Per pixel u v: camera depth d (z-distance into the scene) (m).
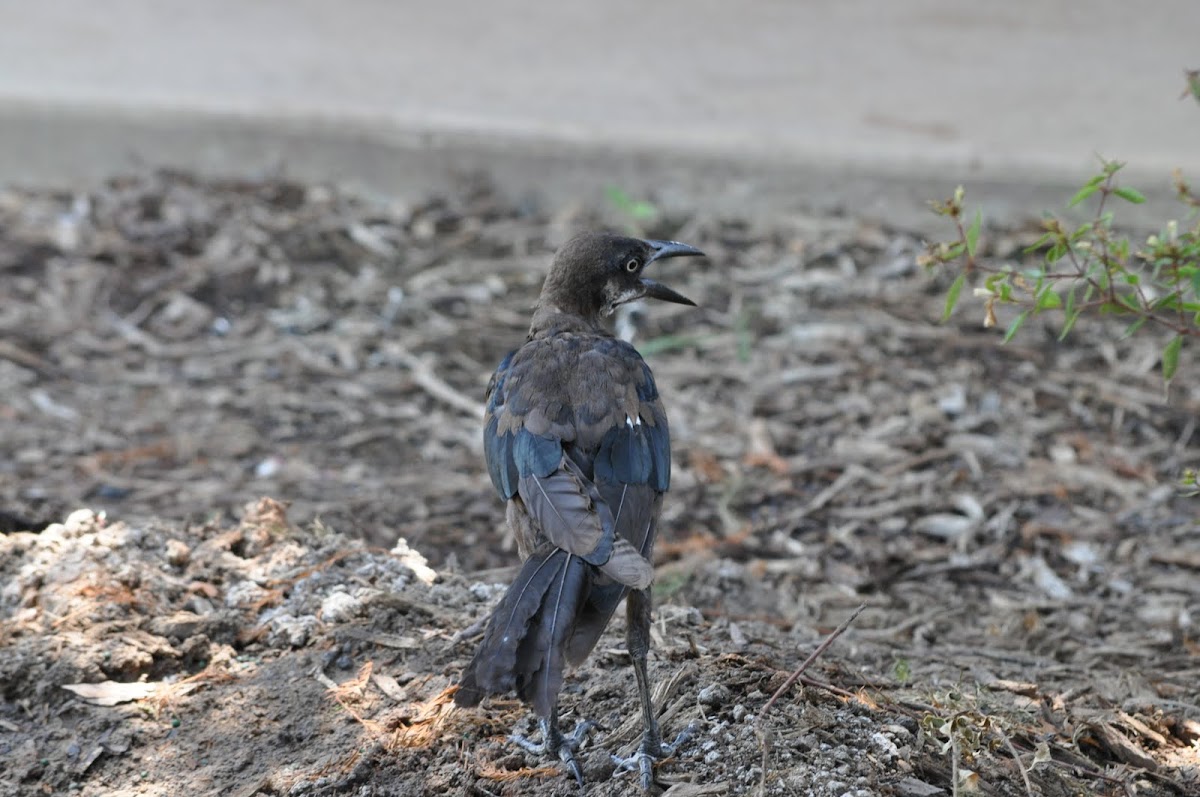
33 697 7.88
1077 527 11.69
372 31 22.02
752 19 22.73
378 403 13.59
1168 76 19.84
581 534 6.35
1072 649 9.95
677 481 12.30
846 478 12.36
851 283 15.62
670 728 7.16
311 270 15.88
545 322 8.17
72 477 12.08
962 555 11.36
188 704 7.81
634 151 17.23
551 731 7.12
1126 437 13.00
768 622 10.04
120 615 8.38
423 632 8.27
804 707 7.27
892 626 10.30
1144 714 8.39
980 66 20.41
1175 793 7.54
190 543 9.27
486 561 10.89
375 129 17.62
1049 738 7.75
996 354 14.28
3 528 10.74
